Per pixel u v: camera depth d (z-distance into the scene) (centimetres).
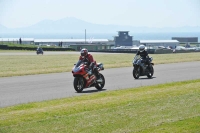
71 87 3462
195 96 2780
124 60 7319
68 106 2406
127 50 12788
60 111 2259
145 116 2133
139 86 3472
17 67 5650
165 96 2788
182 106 2405
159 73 4712
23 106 2461
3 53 10838
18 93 3092
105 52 12356
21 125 1942
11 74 4544
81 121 2019
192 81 3803
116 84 3638
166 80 3956
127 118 2086
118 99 2659
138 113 2205
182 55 9238
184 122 2012
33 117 2114
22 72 4778
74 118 2081
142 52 4197
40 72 4800
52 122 1998
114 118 2084
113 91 3119
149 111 2256
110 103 2503
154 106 2403
